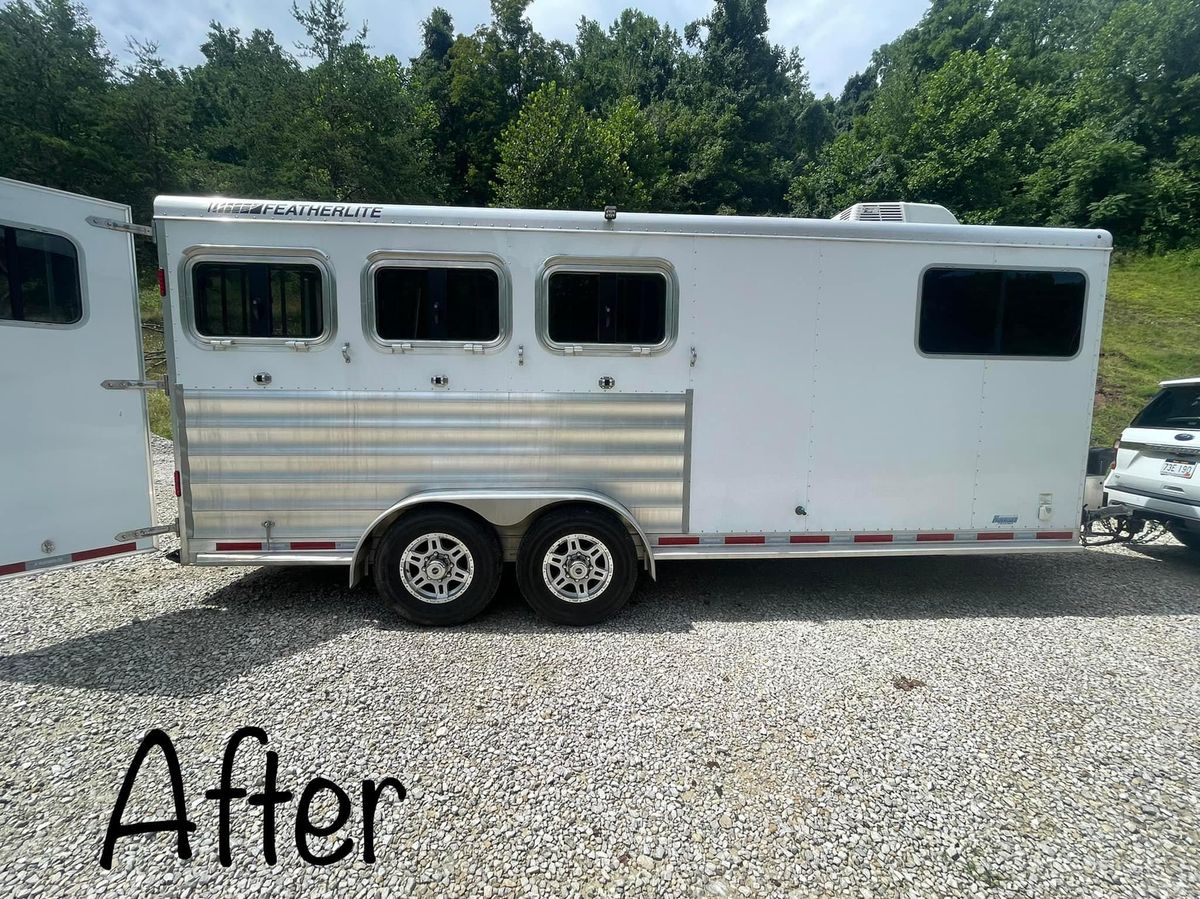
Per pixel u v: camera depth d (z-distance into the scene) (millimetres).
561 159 15797
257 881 1800
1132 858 1951
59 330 3031
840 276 3568
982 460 3785
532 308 3410
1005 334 3703
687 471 3604
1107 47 23219
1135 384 10445
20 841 1925
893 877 1860
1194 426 4594
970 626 3684
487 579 3502
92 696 2740
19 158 17219
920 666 3178
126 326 3299
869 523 3760
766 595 4113
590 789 2215
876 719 2693
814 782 2281
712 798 2184
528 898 1768
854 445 3688
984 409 3746
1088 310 3730
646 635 3469
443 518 3449
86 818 2031
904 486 3756
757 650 3311
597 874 1853
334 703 2717
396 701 2742
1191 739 2598
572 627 3570
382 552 3438
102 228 3168
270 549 3441
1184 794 2260
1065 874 1881
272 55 19938
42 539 3021
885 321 3621
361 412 3393
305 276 3309
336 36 17234
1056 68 26359
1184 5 20922
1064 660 3273
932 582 4426
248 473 3393
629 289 3457
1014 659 3275
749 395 3588
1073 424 3814
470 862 1887
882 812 2135
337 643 3289
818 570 4633
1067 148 20984
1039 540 3887
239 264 3275
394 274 3340
